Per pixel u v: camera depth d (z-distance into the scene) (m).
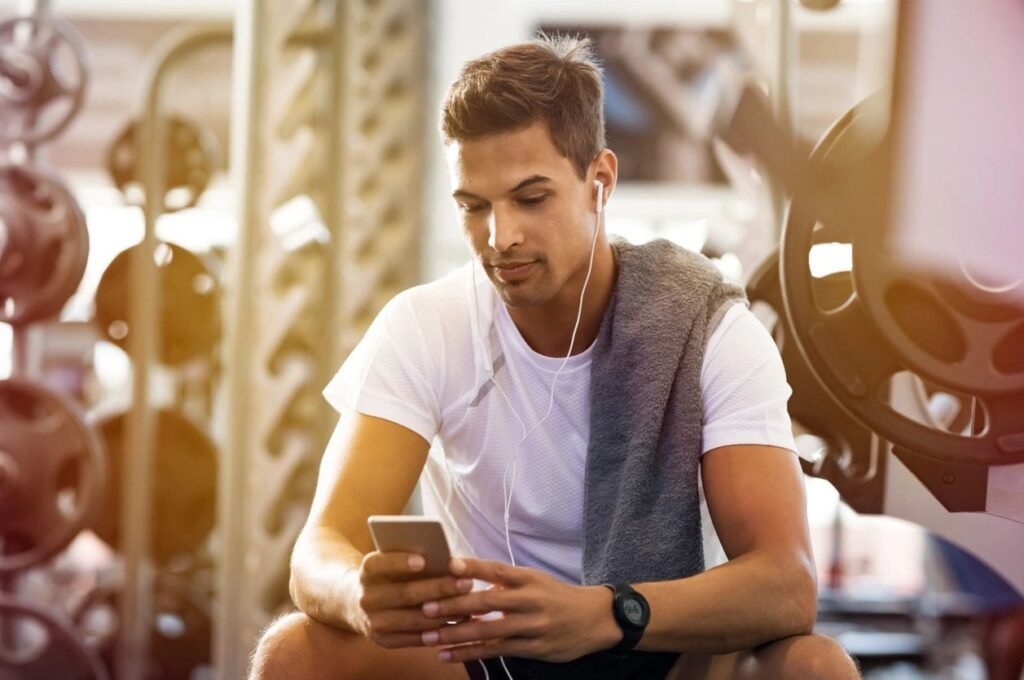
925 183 1.31
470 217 1.42
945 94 1.27
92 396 3.31
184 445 2.94
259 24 2.69
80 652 2.64
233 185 2.72
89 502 2.61
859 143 1.47
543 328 1.52
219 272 3.07
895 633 3.53
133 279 2.80
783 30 2.20
